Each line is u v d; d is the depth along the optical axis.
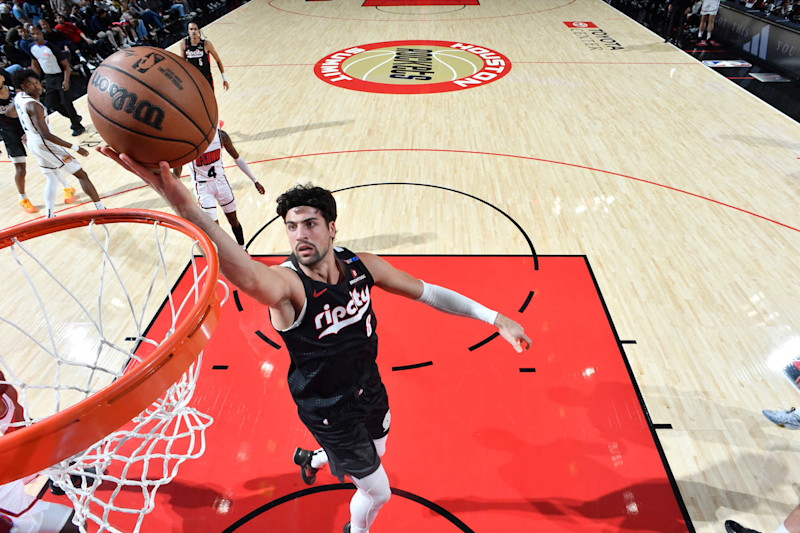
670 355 3.36
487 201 5.09
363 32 11.65
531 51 9.89
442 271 4.11
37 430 1.10
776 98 7.55
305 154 6.12
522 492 2.61
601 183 5.38
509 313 3.70
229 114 7.32
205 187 3.96
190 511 2.55
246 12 13.74
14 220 5.02
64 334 3.58
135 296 3.93
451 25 12.02
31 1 10.91
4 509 1.69
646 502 2.55
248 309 3.78
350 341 1.86
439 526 2.47
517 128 6.70
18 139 4.86
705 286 3.94
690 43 10.34
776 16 9.11
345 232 4.66
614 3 14.00
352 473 1.98
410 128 6.78
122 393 1.22
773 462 2.73
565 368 3.27
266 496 2.63
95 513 2.49
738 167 5.62
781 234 4.52
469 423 2.95
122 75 1.40
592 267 4.16
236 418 3.02
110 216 1.96
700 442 2.83
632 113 7.05
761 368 3.27
